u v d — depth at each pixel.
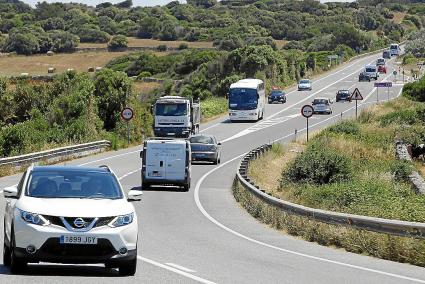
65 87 106.94
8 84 112.00
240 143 108.25
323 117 143.88
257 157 81.38
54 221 22.33
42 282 21.61
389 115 121.19
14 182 60.59
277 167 83.31
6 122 102.88
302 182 68.62
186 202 54.16
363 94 186.38
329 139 97.19
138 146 105.06
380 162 82.06
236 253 30.94
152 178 60.97
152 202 53.03
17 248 22.31
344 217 34.19
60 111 100.00
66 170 25.17
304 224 38.94
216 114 151.50
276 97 172.38
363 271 26.72
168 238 35.22
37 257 22.14
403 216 36.69
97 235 22.31
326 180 68.94
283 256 30.62
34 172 24.86
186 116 106.25
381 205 43.28
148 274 24.06
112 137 100.50
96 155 90.88
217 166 84.00
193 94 186.38
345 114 147.00
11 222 23.34
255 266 27.14
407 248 29.84
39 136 91.62
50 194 23.83
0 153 80.06
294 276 24.94
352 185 56.97
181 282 22.70
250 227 42.34
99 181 24.78
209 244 33.72
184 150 61.19
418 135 101.75
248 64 199.38
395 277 25.33
